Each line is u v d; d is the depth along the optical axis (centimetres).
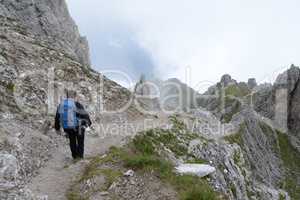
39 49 3647
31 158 1672
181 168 2036
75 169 1673
